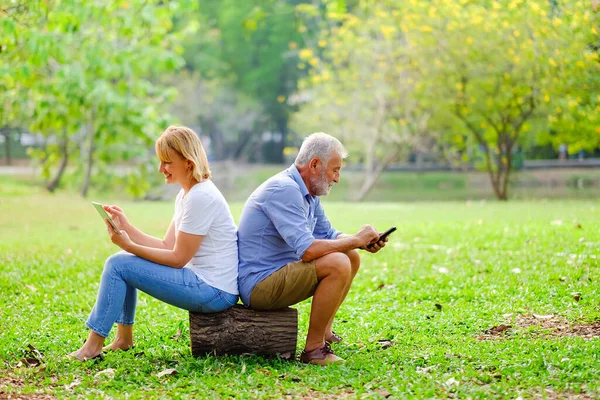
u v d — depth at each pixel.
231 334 5.38
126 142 26.62
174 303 5.38
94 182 30.84
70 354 5.42
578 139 25.12
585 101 20.27
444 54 21.70
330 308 5.36
